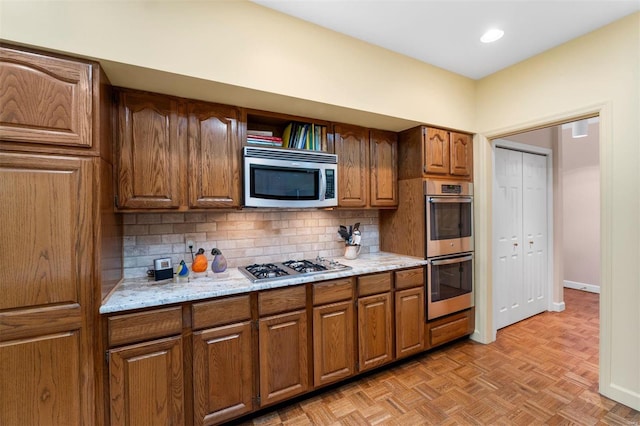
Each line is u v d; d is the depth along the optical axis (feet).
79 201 4.57
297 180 7.18
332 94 6.70
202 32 5.30
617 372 6.48
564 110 7.41
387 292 7.76
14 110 4.17
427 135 8.61
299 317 6.43
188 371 5.34
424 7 6.00
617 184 6.48
